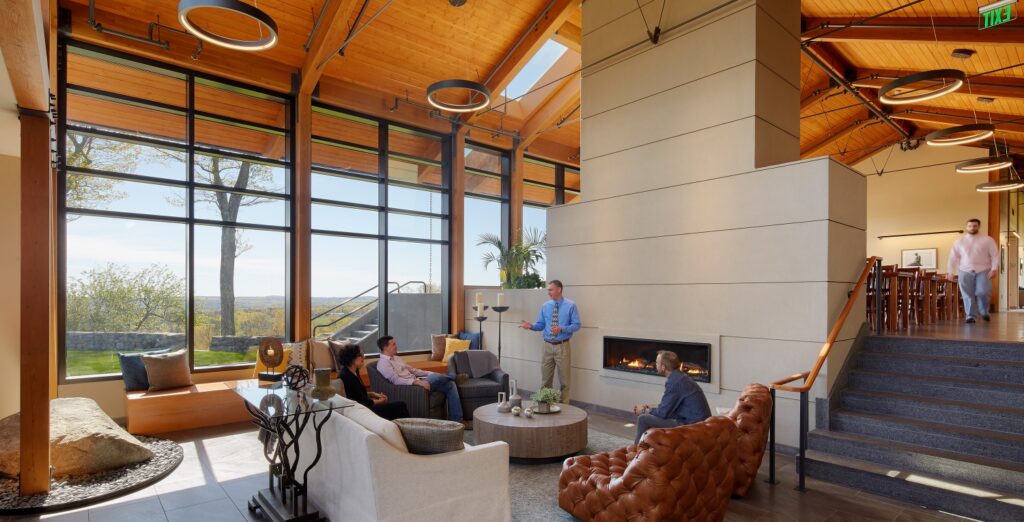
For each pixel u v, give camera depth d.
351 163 7.75
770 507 3.45
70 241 5.56
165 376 5.57
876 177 13.05
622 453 3.33
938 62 7.56
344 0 5.80
